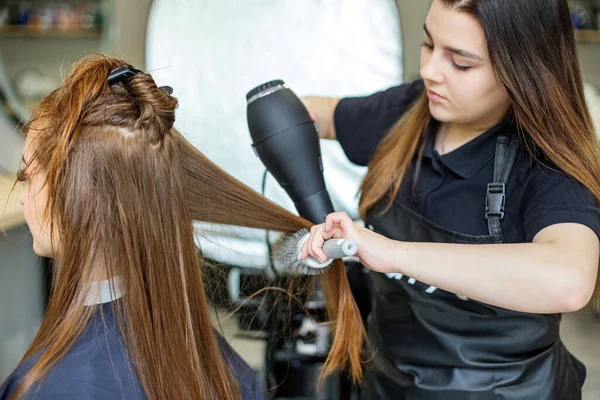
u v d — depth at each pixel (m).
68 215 0.78
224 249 1.37
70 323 0.80
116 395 0.79
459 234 1.12
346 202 1.95
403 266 0.89
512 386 1.11
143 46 2.28
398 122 1.24
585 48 3.38
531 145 1.05
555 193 0.99
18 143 2.00
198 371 0.85
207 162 0.94
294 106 1.10
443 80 1.01
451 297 1.11
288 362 1.51
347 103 1.37
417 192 1.18
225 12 1.94
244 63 1.97
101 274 0.81
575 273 0.86
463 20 0.95
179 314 0.84
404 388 1.17
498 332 1.10
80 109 0.77
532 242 0.95
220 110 1.96
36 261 1.85
